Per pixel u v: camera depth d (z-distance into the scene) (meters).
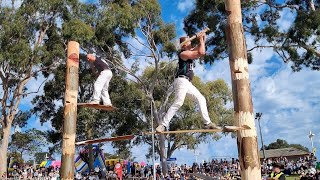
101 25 27.80
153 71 37.03
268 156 64.38
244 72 6.50
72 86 7.16
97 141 7.11
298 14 22.41
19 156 46.47
